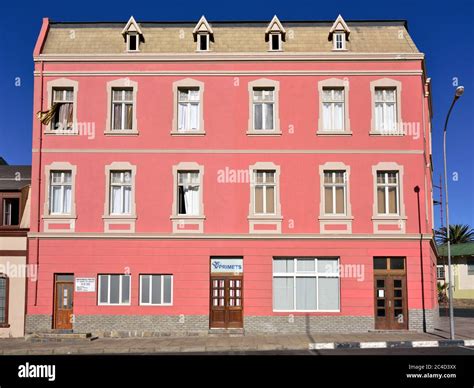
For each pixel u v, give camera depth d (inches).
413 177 1032.8
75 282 1010.7
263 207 1035.3
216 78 1055.0
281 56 1051.3
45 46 1083.9
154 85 1054.4
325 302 1013.2
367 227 1020.5
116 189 1045.2
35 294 1009.5
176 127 1044.5
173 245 1019.3
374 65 1052.5
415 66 1051.3
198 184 1039.0
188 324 1000.2
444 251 2373.3
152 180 1034.1
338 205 1036.5
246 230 1021.2
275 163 1034.7
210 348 837.8
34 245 1019.9
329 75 1051.9
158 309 1004.6
